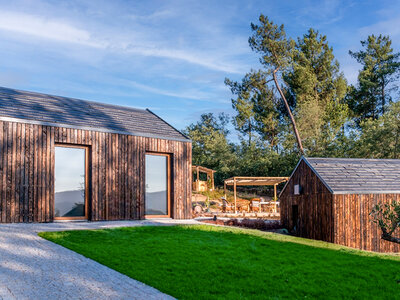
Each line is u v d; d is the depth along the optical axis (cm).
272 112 4325
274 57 3812
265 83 4209
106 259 785
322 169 1602
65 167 1375
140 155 1538
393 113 3362
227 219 1856
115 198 1455
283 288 680
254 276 741
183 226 1322
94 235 1045
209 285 666
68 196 1372
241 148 4497
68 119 1401
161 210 1594
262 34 3781
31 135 1284
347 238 1475
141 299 565
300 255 980
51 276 649
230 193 3544
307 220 1639
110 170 1452
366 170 1661
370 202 1522
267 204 2745
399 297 684
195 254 884
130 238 1033
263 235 1262
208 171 3500
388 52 4672
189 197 1667
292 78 4147
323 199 1536
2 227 1101
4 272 654
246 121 4575
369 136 3350
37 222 1274
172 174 1627
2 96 1396
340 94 4141
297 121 3944
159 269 738
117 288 609
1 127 1227
